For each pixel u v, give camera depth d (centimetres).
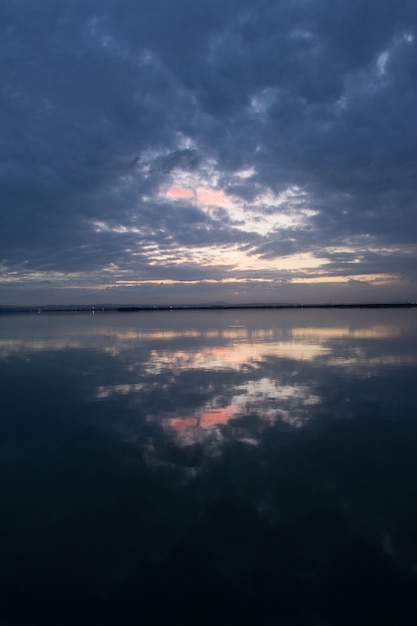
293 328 2938
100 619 336
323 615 337
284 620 333
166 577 377
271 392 978
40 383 1116
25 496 515
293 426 739
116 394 980
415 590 357
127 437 698
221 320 4391
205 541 422
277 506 482
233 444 661
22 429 747
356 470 567
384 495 502
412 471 563
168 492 516
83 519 464
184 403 891
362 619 332
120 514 472
